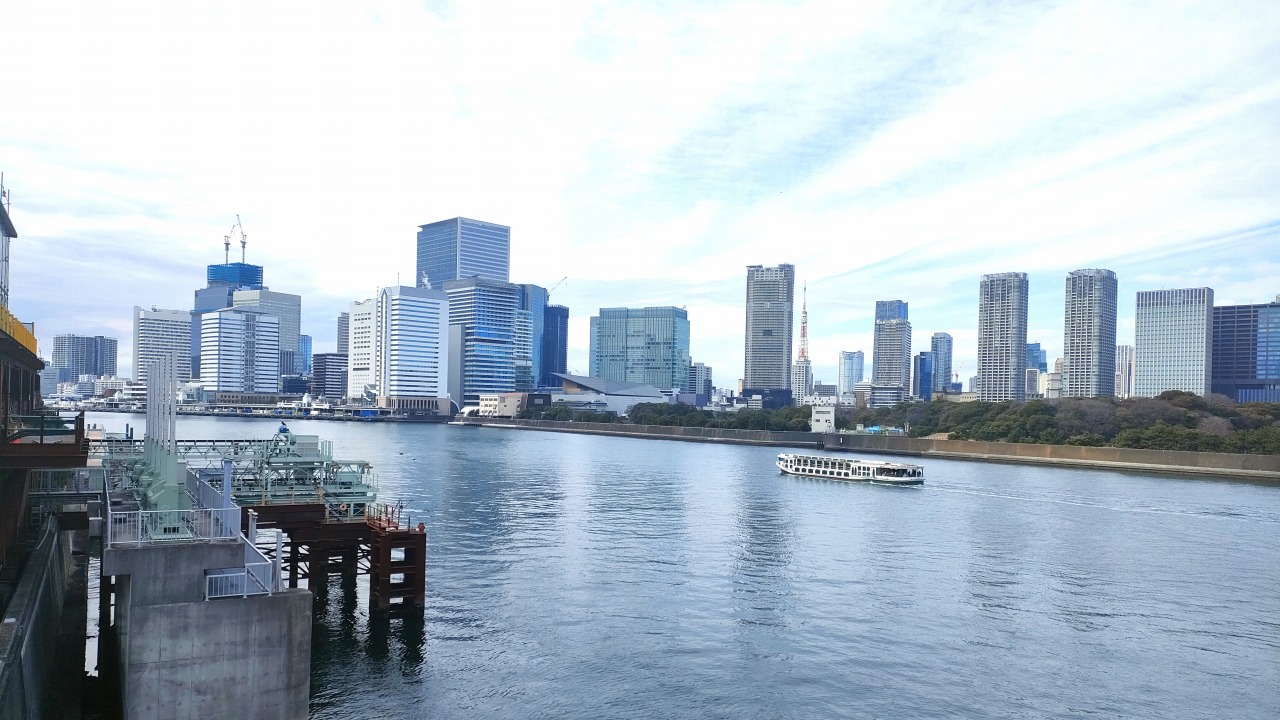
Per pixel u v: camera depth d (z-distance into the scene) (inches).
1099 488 5915.4
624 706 1798.7
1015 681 1995.6
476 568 2960.1
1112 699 1905.8
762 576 2947.8
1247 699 1915.6
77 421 1882.4
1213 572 3122.5
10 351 1868.8
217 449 2866.6
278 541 1476.4
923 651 2187.5
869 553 3403.1
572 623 2347.4
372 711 1733.5
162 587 1407.5
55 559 2215.8
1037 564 3230.8
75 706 1702.8
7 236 2394.2
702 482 6038.4
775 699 1856.5
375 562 2336.4
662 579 2871.6
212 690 1357.0
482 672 1962.4
